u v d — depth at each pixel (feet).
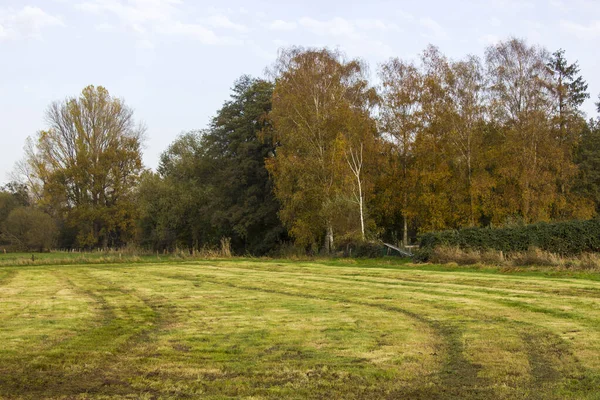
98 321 46.03
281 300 58.08
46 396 26.45
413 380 28.30
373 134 143.23
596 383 27.09
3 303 57.72
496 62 139.64
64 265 121.60
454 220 135.23
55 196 208.33
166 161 265.75
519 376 28.55
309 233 134.41
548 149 132.36
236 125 175.11
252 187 165.58
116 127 211.00
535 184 129.18
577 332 37.93
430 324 42.78
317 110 138.72
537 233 95.86
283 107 138.62
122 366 31.50
